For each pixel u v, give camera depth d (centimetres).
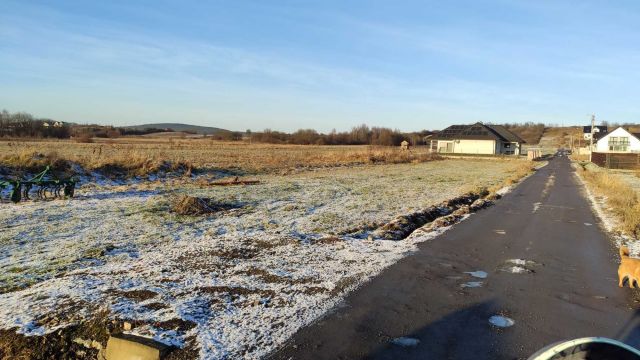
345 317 585
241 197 1697
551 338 536
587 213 1509
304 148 7094
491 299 663
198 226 1176
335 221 1262
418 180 2662
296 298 645
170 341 506
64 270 786
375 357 484
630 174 3716
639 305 648
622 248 748
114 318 559
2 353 500
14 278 739
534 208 1608
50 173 1961
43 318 562
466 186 2339
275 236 1024
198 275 736
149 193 1773
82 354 511
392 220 1277
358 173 3117
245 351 489
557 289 713
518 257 908
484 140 6638
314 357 480
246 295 652
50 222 1182
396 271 786
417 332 547
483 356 490
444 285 722
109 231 1090
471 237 1084
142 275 729
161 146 5931
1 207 1404
